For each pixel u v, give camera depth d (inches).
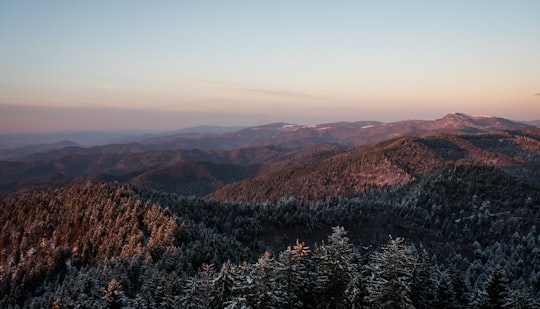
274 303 1715.1
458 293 2305.6
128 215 4539.9
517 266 4416.8
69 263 4126.5
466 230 5649.6
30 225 4827.8
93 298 2471.7
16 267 4224.9
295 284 1918.1
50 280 3939.5
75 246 4320.9
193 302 1993.1
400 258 1729.8
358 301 1784.0
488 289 2148.1
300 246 2132.1
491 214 5910.4
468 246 5344.5
